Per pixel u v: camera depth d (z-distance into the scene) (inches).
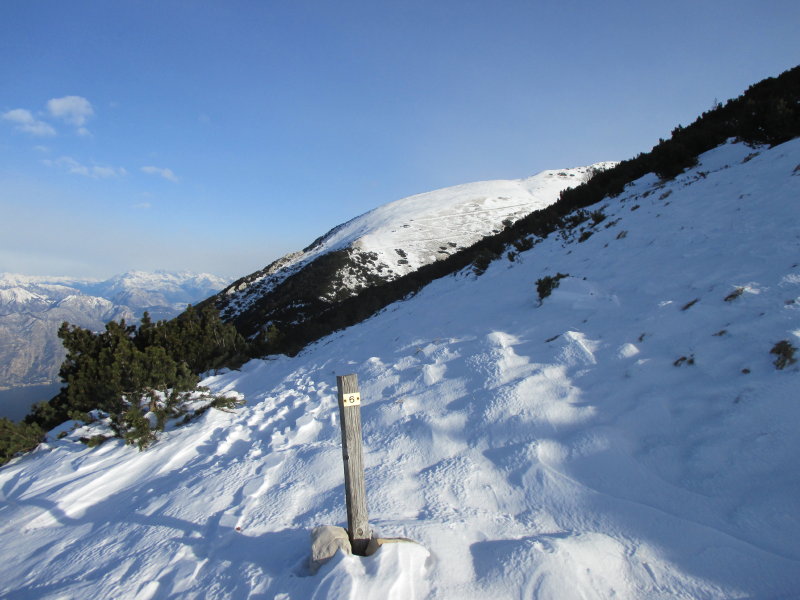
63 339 449.1
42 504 239.8
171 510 191.3
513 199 3548.2
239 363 552.7
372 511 158.1
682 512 128.6
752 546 112.5
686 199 348.5
